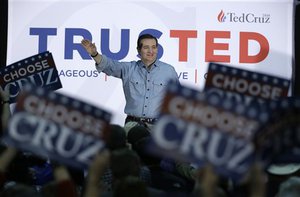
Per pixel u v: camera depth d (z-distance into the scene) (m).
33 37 15.41
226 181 7.71
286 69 15.18
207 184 5.50
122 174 6.97
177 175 9.15
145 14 15.30
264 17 15.23
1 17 15.49
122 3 15.34
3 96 10.22
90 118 5.82
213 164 5.59
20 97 5.78
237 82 7.08
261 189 5.27
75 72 15.28
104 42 15.33
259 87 7.05
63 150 5.81
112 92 15.22
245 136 5.59
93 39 15.33
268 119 5.60
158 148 5.65
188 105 5.65
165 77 13.59
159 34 15.26
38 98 5.80
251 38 15.22
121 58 15.30
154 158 8.67
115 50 15.30
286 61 15.19
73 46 15.33
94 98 15.23
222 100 5.63
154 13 15.29
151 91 13.54
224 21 15.21
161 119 5.65
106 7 15.35
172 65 15.19
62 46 15.34
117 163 6.98
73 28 15.36
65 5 15.39
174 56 15.20
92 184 5.55
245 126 5.59
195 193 6.56
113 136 8.38
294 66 15.17
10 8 15.45
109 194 7.17
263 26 15.23
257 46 15.21
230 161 5.58
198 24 15.23
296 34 15.24
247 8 15.23
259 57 15.20
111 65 13.50
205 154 5.61
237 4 15.25
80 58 15.29
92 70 15.26
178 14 15.25
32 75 10.55
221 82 7.11
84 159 5.81
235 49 15.20
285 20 15.23
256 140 5.58
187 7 15.23
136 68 13.63
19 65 10.54
